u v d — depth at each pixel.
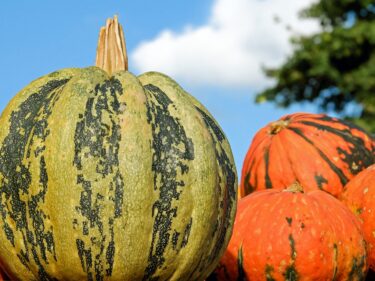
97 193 0.77
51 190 0.78
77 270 0.78
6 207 0.80
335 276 0.99
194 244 0.80
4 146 0.81
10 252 0.80
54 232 0.78
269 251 0.98
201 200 0.80
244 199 1.05
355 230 1.01
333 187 1.18
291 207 1.00
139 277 0.79
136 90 0.81
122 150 0.78
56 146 0.78
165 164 0.79
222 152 0.86
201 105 0.88
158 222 0.78
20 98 0.84
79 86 0.81
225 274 1.01
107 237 0.77
